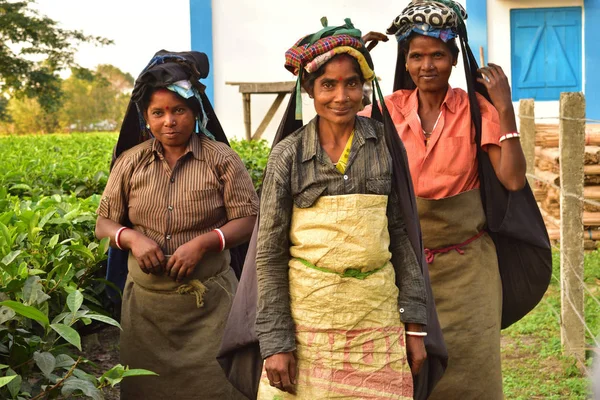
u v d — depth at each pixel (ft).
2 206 14.01
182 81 11.80
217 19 44.21
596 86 42.93
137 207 12.17
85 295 12.13
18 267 10.45
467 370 11.88
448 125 12.15
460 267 12.01
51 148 29.43
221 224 12.42
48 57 89.20
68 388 8.49
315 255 9.23
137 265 12.30
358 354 9.26
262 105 45.16
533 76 43.27
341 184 9.30
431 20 11.84
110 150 28.04
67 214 13.53
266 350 9.27
